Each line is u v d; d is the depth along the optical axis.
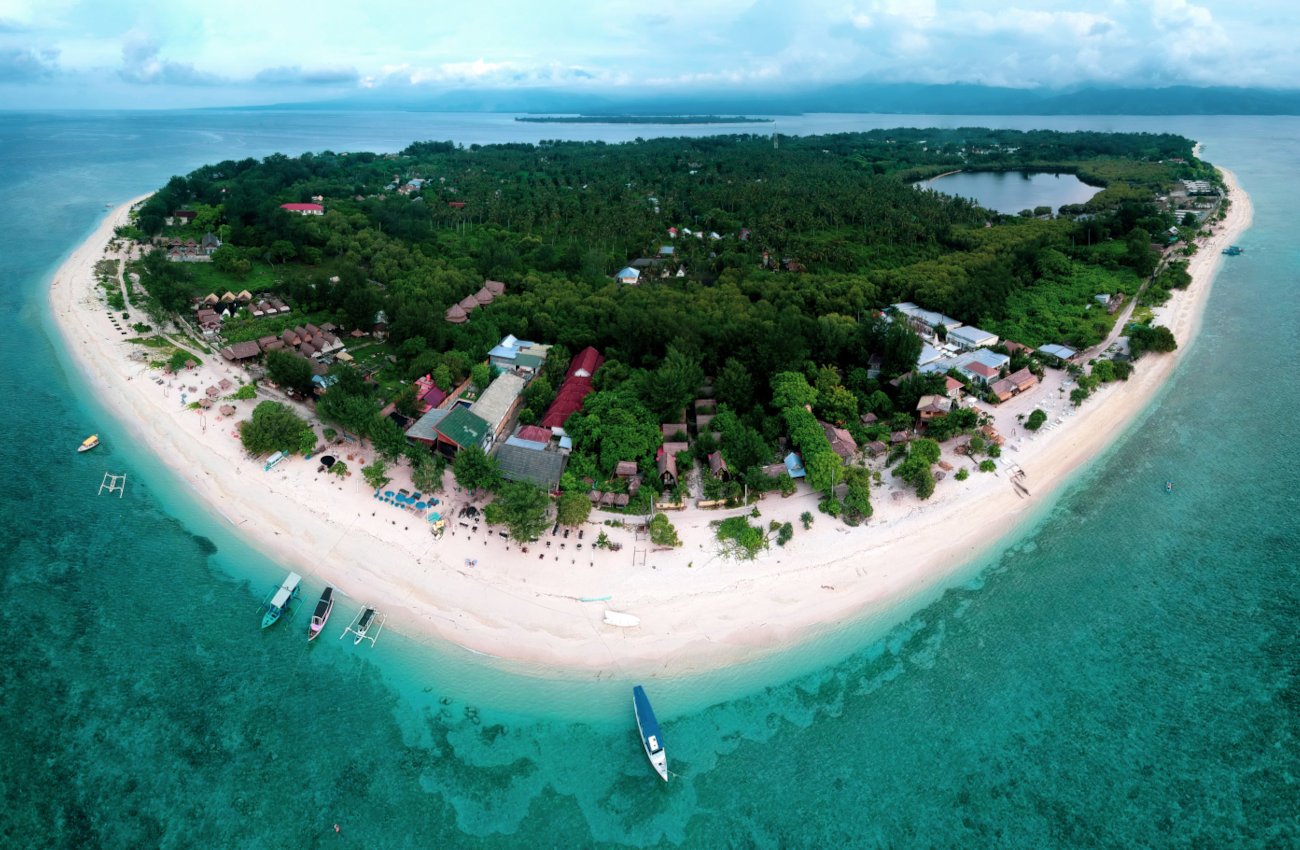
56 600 74.25
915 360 114.81
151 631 71.06
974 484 92.94
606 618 72.06
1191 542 83.88
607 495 86.94
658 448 95.69
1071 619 73.75
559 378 118.81
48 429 103.81
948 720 63.78
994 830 55.31
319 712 63.81
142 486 91.88
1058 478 95.75
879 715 64.25
